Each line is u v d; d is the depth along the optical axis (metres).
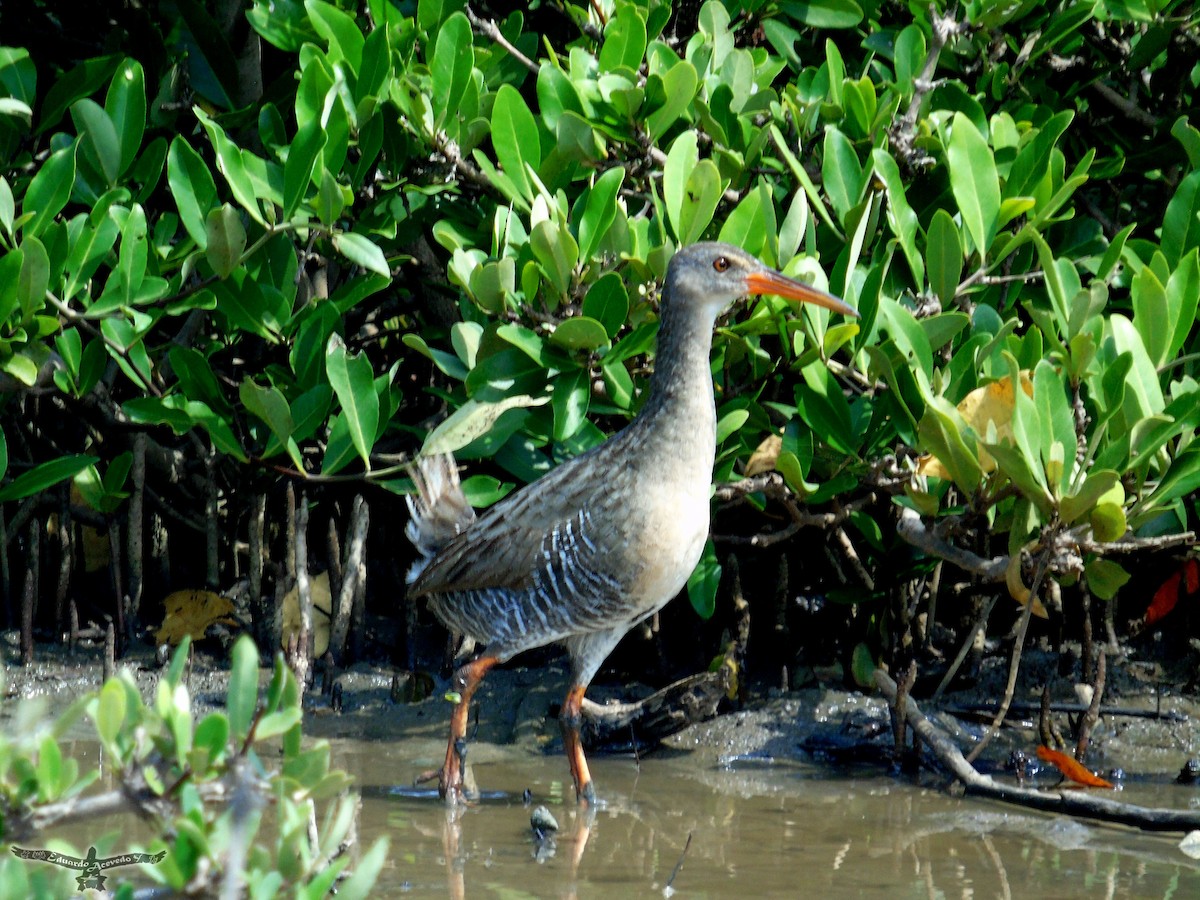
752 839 9.07
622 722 11.44
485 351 10.02
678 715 11.30
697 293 9.54
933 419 9.27
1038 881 8.20
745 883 8.14
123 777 5.12
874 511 11.89
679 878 8.20
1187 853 8.77
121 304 9.72
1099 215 12.56
